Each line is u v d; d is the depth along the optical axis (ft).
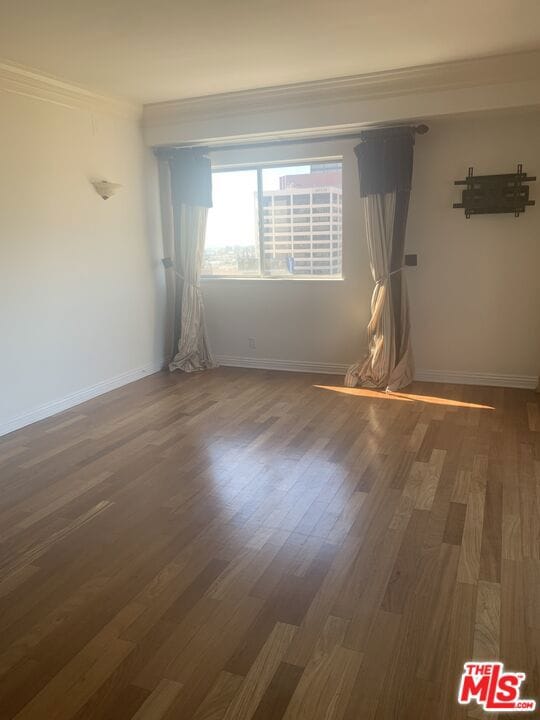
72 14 10.28
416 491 10.00
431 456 11.50
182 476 10.86
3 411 13.33
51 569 7.93
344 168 16.65
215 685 5.82
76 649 6.37
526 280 15.57
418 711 5.45
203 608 7.02
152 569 7.88
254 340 19.04
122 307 17.24
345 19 10.75
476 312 16.16
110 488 10.41
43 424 14.02
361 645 6.33
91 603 7.17
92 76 14.01
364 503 9.62
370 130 15.66
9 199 13.10
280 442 12.49
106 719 5.45
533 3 10.14
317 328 18.11
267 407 14.98
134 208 17.49
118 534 8.82
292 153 17.10
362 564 7.87
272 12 10.36
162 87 15.10
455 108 14.11
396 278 16.06
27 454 12.10
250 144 17.43
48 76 13.67
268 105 15.75
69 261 15.01
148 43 11.80
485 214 15.49
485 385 16.46
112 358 16.97
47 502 9.91
